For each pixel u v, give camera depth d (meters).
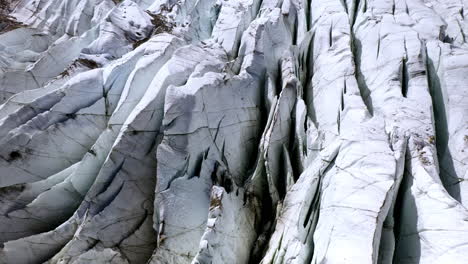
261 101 12.72
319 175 8.94
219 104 11.32
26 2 20.94
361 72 12.81
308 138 10.95
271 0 16.92
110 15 16.09
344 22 14.27
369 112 11.16
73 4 19.98
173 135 10.32
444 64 11.40
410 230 7.82
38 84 14.34
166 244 9.47
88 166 10.92
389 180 7.82
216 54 13.98
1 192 10.23
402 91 11.42
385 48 12.57
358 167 8.28
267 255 8.97
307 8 16.94
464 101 10.45
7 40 17.33
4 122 10.98
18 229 10.37
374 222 7.11
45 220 10.66
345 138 9.09
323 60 13.39
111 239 10.07
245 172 11.55
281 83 12.93
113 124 11.30
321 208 8.41
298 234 8.37
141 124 10.75
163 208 9.77
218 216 9.01
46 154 11.19
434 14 14.36
